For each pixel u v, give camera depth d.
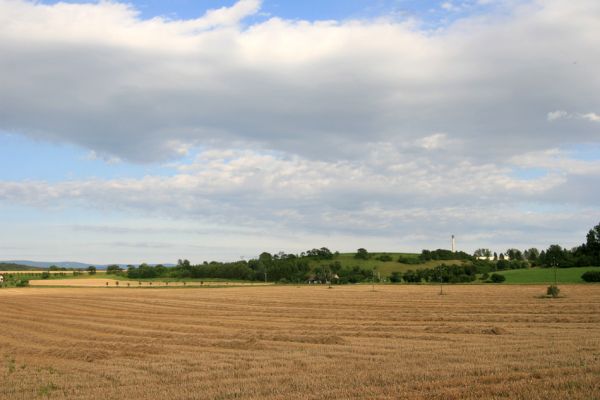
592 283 123.69
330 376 22.66
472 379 20.81
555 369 22.00
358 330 42.97
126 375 25.06
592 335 35.22
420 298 84.31
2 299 94.75
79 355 32.69
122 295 106.62
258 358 28.84
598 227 165.25
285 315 60.94
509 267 181.88
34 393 21.81
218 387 21.27
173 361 28.86
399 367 24.33
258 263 199.88
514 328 41.28
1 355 34.44
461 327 41.50
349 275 186.62
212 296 101.88
